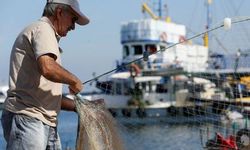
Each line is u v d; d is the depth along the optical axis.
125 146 4.61
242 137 11.26
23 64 3.96
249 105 20.86
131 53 53.28
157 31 52.88
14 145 3.95
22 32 3.99
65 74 3.85
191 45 53.41
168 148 24.44
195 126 26.78
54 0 4.05
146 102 43.88
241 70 19.67
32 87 3.97
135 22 53.62
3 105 4.07
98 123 4.29
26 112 3.96
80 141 4.23
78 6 4.14
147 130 32.28
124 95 44.59
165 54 50.62
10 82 4.01
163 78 45.78
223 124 16.08
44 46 3.84
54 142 4.09
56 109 4.08
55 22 4.07
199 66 44.38
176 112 38.09
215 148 11.63
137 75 45.38
